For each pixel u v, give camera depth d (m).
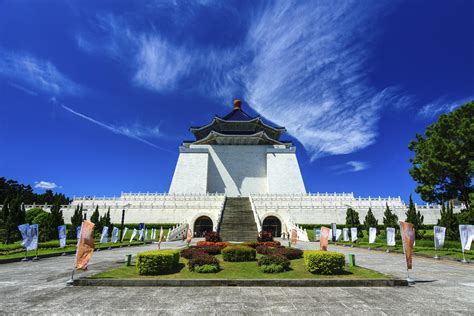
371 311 7.74
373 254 22.16
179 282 10.66
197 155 67.88
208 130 77.88
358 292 9.73
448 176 33.28
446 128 33.78
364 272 12.34
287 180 65.19
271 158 67.19
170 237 36.62
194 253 15.71
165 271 12.03
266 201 50.38
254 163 69.31
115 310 7.79
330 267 11.85
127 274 11.79
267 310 7.80
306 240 34.94
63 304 8.29
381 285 10.73
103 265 15.28
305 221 46.28
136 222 47.62
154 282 10.66
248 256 15.07
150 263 11.75
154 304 8.31
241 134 73.94
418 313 7.60
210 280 10.73
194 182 65.50
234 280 10.74
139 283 10.62
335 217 46.75
